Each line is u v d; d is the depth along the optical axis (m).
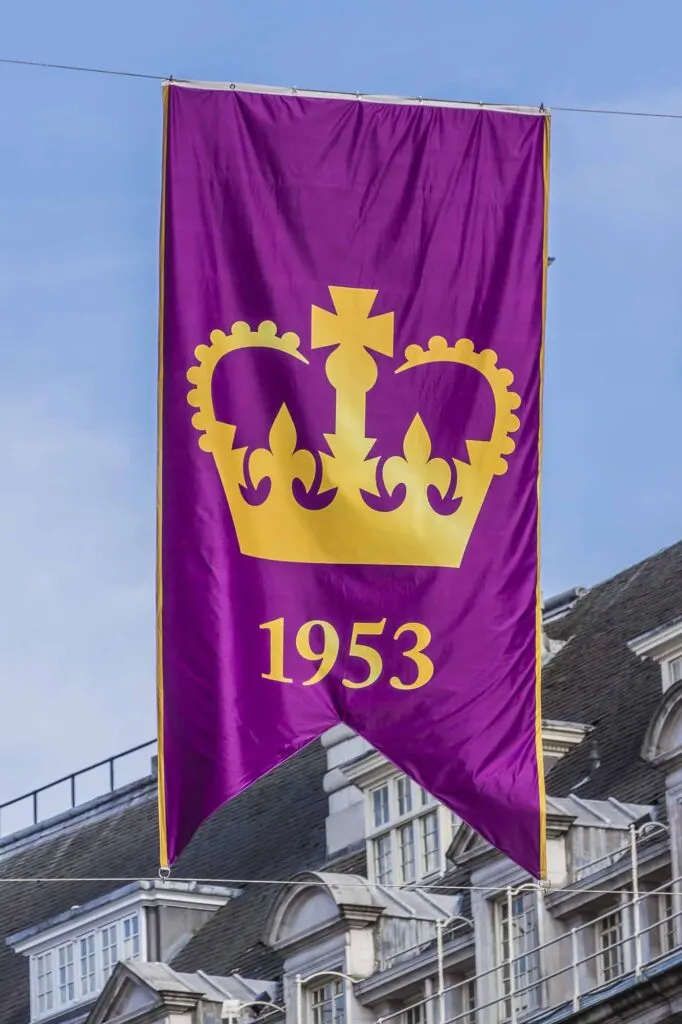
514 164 53.81
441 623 52.00
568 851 71.94
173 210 52.56
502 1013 72.25
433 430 52.56
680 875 68.56
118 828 109.06
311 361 52.38
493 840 51.47
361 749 88.75
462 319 53.03
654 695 80.19
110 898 93.81
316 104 53.44
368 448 52.31
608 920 70.81
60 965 96.25
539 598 52.41
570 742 80.31
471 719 51.78
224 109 53.06
